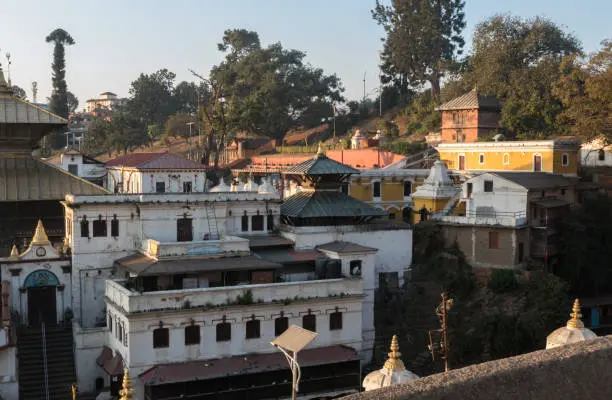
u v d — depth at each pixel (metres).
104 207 48.31
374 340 51.28
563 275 64.62
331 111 147.50
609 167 82.06
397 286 56.78
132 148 166.00
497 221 61.00
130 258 47.84
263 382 43.03
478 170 82.62
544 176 68.56
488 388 7.24
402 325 53.69
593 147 84.00
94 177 96.19
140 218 49.16
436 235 64.88
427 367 50.31
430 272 62.19
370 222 57.88
